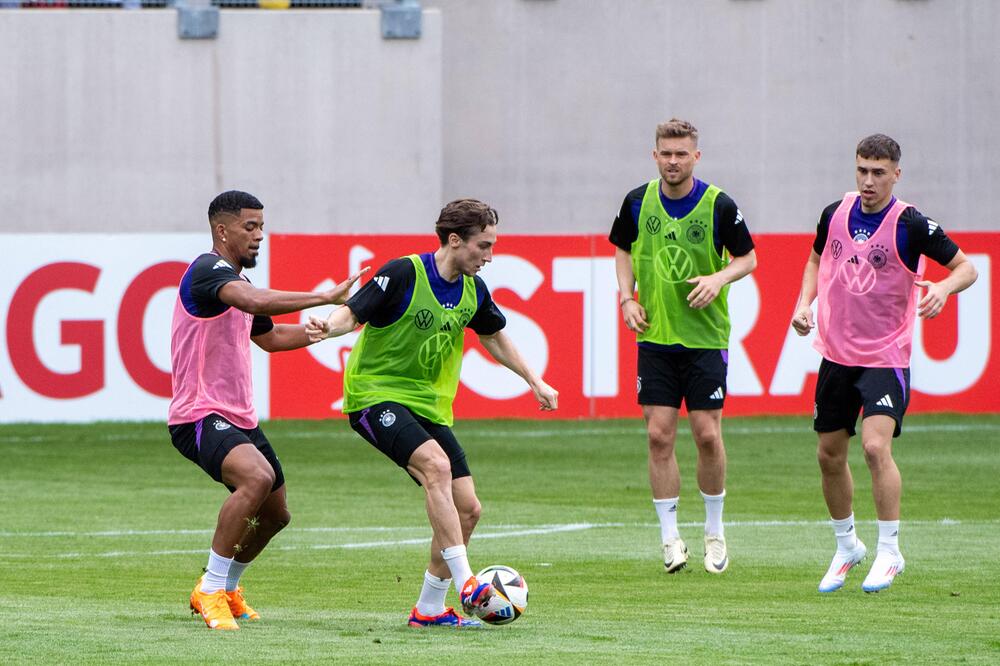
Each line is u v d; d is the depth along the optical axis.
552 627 22.22
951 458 51.75
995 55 80.31
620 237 30.30
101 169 71.94
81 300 60.38
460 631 21.77
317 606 25.16
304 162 72.56
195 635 20.84
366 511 39.84
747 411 63.66
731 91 78.81
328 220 72.69
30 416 60.19
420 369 22.77
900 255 26.06
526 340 62.81
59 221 71.94
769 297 63.53
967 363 64.31
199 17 71.75
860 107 79.62
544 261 62.78
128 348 60.84
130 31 71.81
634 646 20.17
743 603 25.11
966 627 22.23
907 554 31.22
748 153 79.06
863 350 26.28
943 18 79.94
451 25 77.31
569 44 77.94
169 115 72.12
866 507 39.88
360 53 72.50
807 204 79.50
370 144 72.81
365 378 22.77
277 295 21.56
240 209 22.53
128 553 32.16
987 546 32.50
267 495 22.08
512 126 77.81
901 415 26.33
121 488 44.75
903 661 19.14
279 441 56.75
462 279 22.78
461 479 22.80
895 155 26.00
